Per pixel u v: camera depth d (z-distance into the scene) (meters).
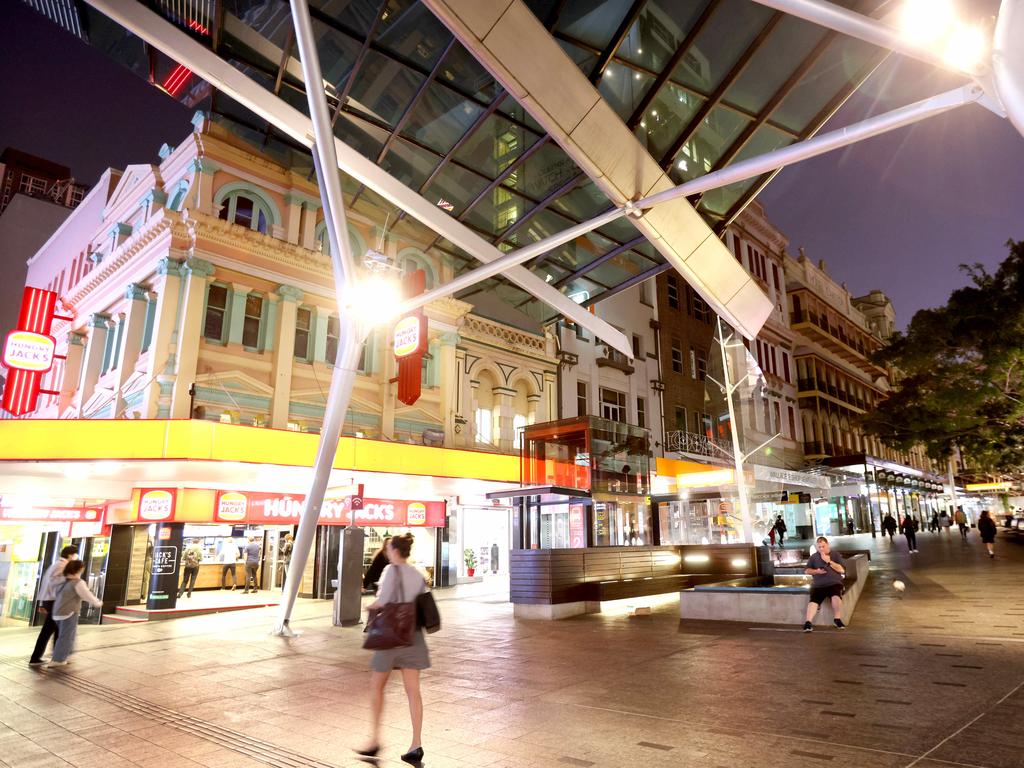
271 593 20.12
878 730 5.00
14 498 16.59
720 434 35.53
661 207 14.02
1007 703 5.58
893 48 5.38
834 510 43.59
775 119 15.84
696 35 13.34
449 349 23.88
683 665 7.73
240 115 17.88
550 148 15.66
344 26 13.05
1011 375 23.34
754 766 4.39
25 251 33.53
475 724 5.68
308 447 17.34
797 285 45.03
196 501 16.80
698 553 16.95
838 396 48.66
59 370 24.31
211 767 4.83
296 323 20.42
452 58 13.38
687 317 37.34
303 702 6.75
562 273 21.80
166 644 10.92
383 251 22.36
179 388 17.38
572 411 28.64
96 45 15.69
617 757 4.70
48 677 8.38
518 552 13.21
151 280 19.41
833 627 9.89
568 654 8.81
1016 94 4.65
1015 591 12.91
